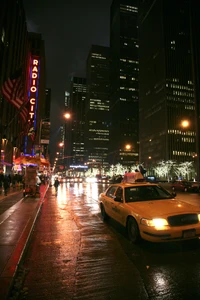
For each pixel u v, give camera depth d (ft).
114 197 27.22
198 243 20.70
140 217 19.69
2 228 24.54
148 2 527.40
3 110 105.29
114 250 19.48
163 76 440.86
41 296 12.25
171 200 23.08
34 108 159.63
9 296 11.94
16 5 130.00
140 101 539.29
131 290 12.78
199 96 312.09
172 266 15.94
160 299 11.84
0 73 100.07
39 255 18.42
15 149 128.88
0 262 15.25
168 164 360.48
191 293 12.41
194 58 326.44
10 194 65.77
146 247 20.13
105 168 597.52
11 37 116.88
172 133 416.67
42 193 73.15
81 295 12.30
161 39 458.50
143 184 26.35
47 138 119.03
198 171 303.07
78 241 22.16
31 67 172.35
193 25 334.24
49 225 29.17
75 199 60.75
